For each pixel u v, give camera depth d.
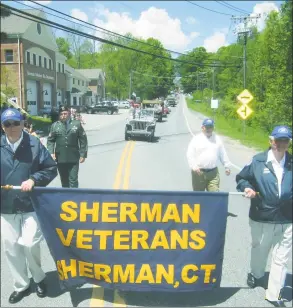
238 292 4.04
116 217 3.65
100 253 3.68
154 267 3.70
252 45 42.12
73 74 63.00
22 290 3.83
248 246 5.33
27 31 40.78
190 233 3.69
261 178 3.70
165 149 17.47
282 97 18.23
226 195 3.68
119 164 12.84
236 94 43.31
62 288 3.75
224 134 26.73
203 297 3.92
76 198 3.64
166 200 3.66
